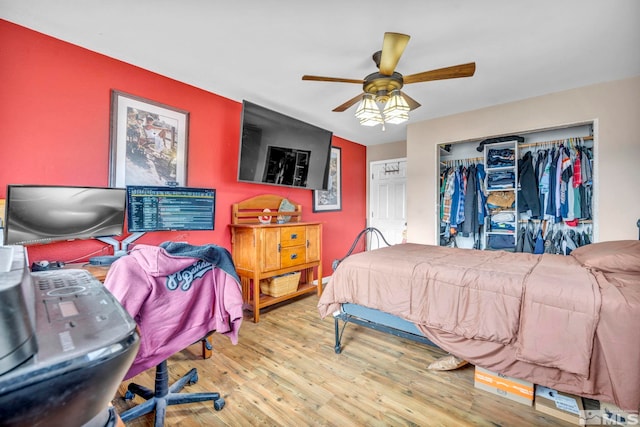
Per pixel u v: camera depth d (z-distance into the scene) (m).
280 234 3.21
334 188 4.71
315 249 3.69
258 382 1.89
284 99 3.16
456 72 1.92
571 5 1.70
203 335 1.43
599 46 2.14
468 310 1.72
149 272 1.23
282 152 3.43
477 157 4.13
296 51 2.21
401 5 1.69
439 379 1.93
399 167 5.07
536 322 1.50
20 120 1.90
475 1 1.66
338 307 2.27
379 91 2.13
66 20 1.85
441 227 4.27
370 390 1.81
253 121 3.08
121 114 2.33
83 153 2.15
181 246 1.40
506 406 1.66
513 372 1.61
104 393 0.42
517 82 2.76
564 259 2.23
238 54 2.25
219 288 1.48
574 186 3.22
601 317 1.36
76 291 0.58
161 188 2.39
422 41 2.06
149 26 1.91
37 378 0.34
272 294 3.26
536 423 1.52
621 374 1.30
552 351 1.45
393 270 2.04
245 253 3.04
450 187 4.18
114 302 0.55
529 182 3.50
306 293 3.94
